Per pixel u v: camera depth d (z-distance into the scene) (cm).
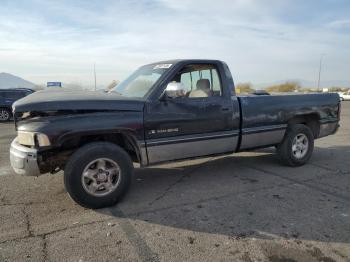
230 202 454
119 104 440
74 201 451
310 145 649
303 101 634
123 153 439
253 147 582
